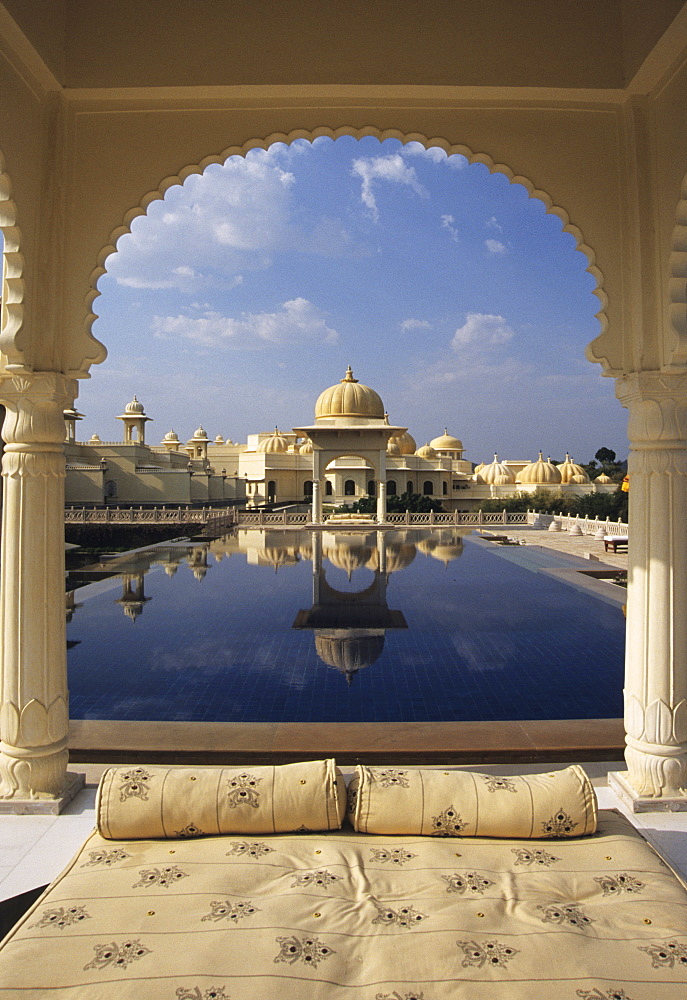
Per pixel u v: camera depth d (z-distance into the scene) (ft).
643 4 7.82
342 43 8.27
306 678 15.61
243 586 29.25
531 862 5.74
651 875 5.60
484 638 19.62
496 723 11.62
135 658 17.38
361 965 4.54
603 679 15.55
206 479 100.73
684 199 7.91
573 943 4.71
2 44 7.31
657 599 8.59
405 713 13.29
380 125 8.89
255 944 4.69
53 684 8.59
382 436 61.62
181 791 6.15
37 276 8.43
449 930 4.83
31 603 8.42
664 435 8.49
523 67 8.38
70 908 5.11
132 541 61.00
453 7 8.34
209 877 5.46
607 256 8.96
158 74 8.25
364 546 47.16
